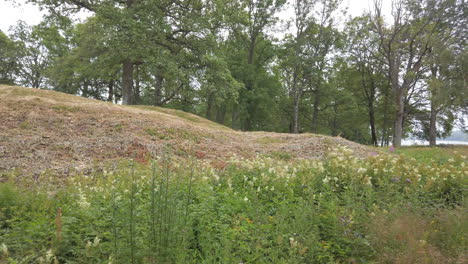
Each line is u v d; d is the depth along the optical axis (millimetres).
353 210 4254
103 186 5707
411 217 3807
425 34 27109
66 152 8953
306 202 4605
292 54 32969
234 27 32625
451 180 5883
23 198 4793
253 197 4836
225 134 14000
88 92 35469
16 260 2955
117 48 19094
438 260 3102
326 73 34688
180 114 18516
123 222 3451
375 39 29328
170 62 19719
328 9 31875
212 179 6238
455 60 21703
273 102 35344
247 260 3365
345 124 40469
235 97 22812
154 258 3078
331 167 6758
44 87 40344
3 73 38094
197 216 4105
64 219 3838
